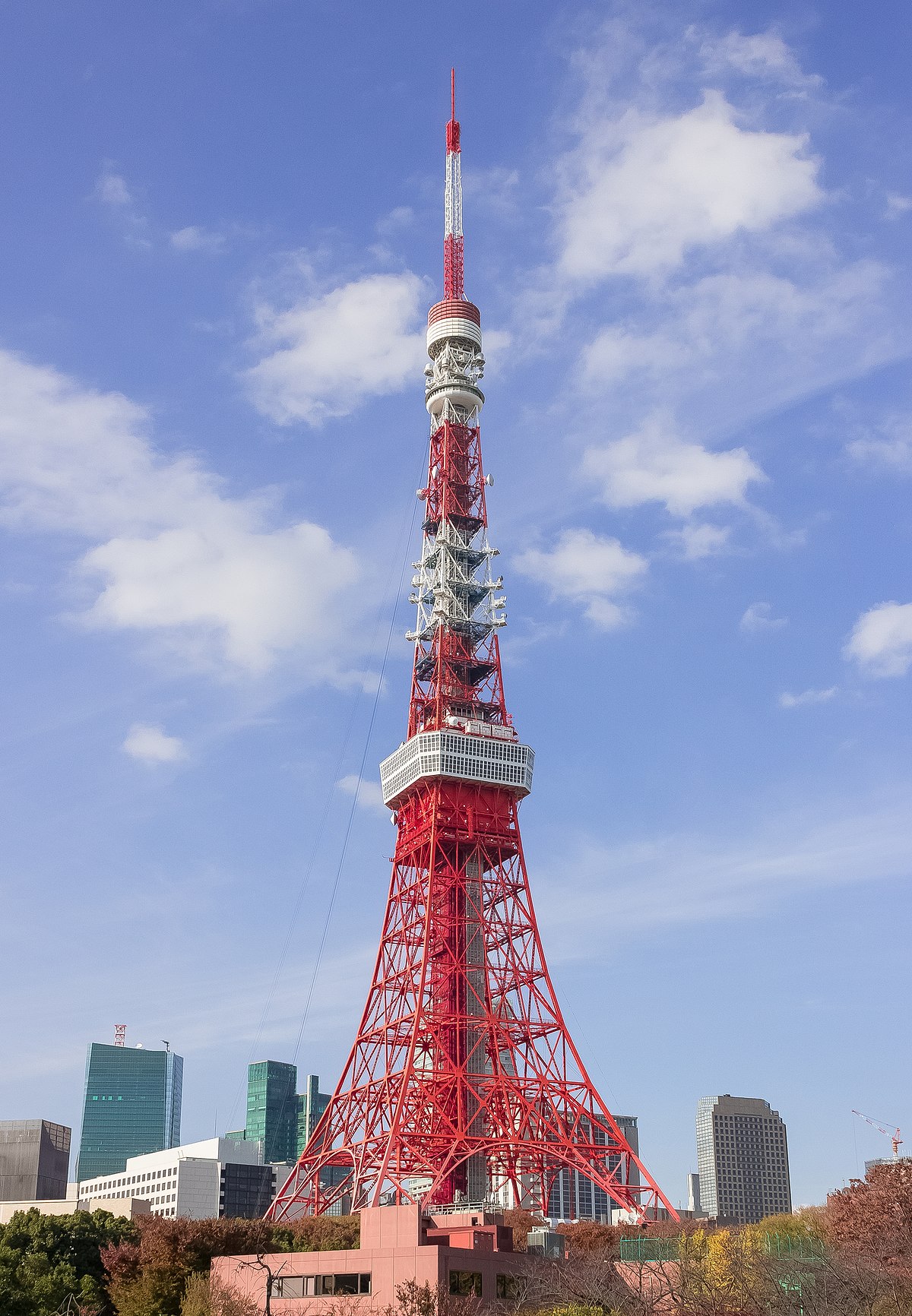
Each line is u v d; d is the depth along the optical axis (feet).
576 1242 612.29
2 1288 438.81
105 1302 500.74
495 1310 424.46
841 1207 538.47
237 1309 426.10
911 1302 391.45
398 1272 434.30
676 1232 594.24
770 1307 400.67
